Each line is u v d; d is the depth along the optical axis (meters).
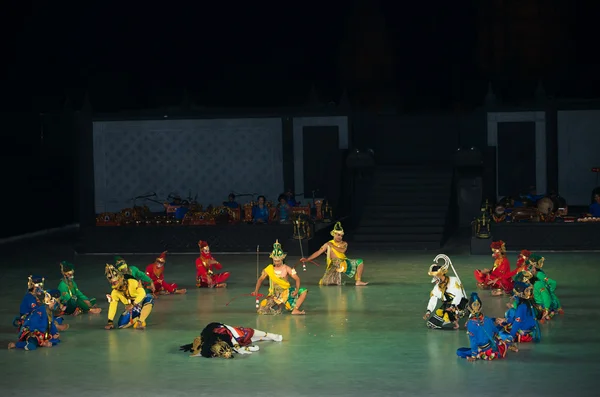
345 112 41.97
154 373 15.15
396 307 21.30
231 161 42.25
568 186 42.16
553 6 41.50
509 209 34.56
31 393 14.07
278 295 20.55
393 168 41.56
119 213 35.88
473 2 42.59
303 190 42.16
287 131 42.16
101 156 42.06
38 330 17.41
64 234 42.78
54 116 44.06
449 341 17.31
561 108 41.84
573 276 26.06
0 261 32.50
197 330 18.88
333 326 19.06
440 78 43.28
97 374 15.16
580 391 13.55
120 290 19.19
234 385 14.27
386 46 43.03
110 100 41.91
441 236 34.88
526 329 16.98
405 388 13.88
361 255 32.38
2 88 39.41
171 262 31.48
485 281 23.27
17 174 41.22
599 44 41.31
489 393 13.51
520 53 42.12
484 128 42.88
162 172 42.19
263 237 34.19
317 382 14.36
